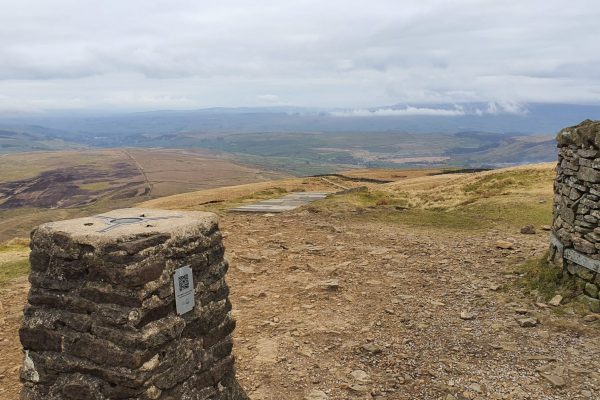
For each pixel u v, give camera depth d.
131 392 4.83
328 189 56.22
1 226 154.25
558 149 12.33
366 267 14.66
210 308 5.89
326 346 9.45
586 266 10.91
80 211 186.12
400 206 25.81
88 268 5.01
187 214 6.23
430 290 12.68
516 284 12.59
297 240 17.83
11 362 8.92
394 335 9.95
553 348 9.14
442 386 7.93
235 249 16.31
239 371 8.47
